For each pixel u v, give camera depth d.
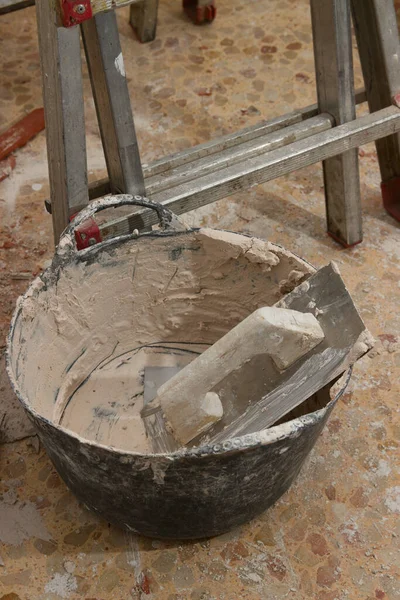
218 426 1.72
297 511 1.84
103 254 1.87
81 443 1.44
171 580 1.72
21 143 2.76
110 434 1.93
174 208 1.97
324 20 2.02
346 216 2.37
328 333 1.66
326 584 1.72
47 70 1.73
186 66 3.12
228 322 2.08
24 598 1.69
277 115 2.92
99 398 2.01
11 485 1.88
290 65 3.13
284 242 2.49
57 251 1.78
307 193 2.65
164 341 2.15
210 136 2.84
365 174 2.71
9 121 2.86
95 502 1.67
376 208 2.60
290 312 1.63
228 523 1.70
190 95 3.00
